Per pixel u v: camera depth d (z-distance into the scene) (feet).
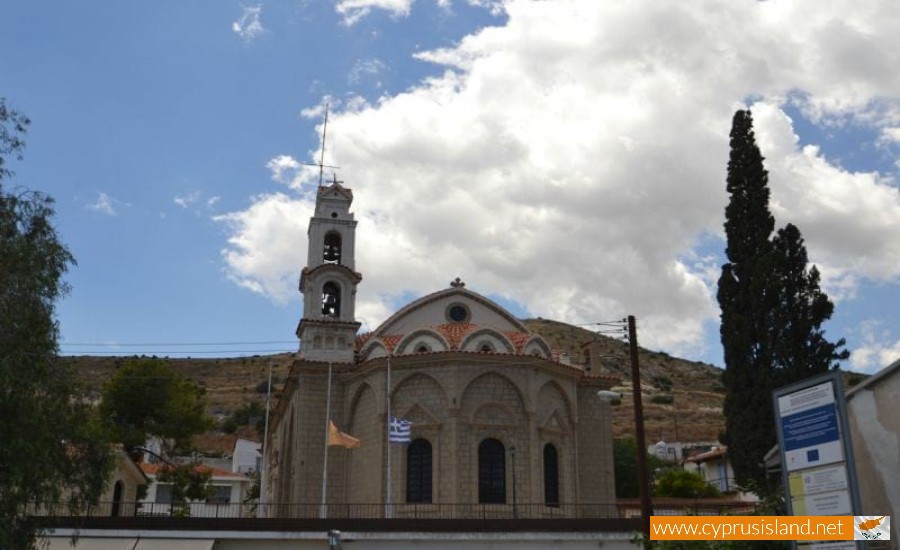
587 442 184.44
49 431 84.43
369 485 162.09
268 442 259.39
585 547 135.74
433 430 158.92
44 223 88.02
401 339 172.65
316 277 188.44
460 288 189.67
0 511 79.66
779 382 142.41
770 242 155.43
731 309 154.20
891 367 67.97
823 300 147.33
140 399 291.38
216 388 611.88
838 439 57.52
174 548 126.21
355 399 172.65
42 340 83.61
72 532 124.36
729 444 148.46
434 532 134.10
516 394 163.02
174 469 257.14
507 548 135.54
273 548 131.54
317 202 202.28
